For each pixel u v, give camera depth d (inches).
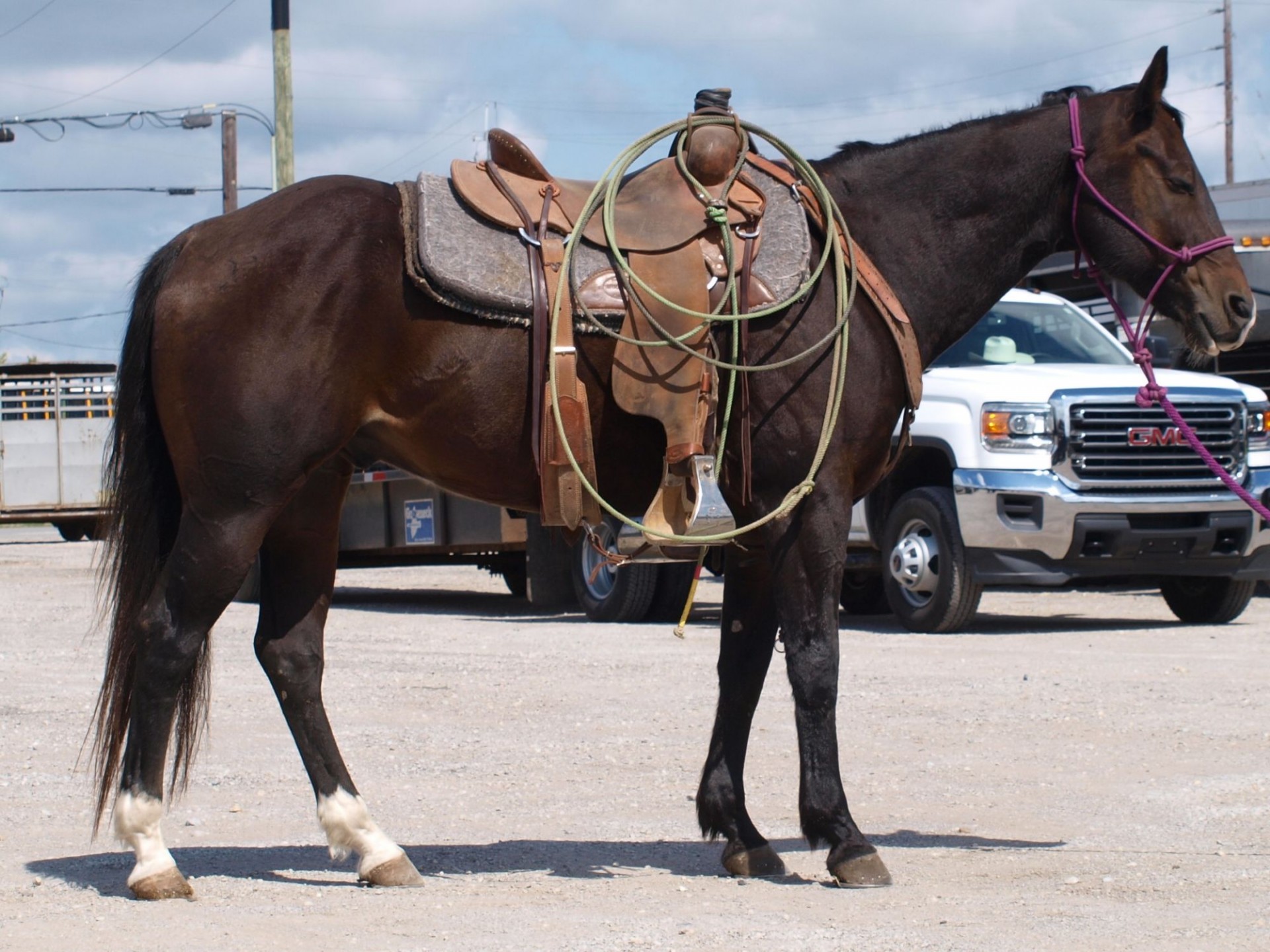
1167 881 209.9
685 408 204.4
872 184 225.8
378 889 209.0
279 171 970.1
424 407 204.2
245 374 198.2
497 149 212.7
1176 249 221.1
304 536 217.9
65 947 175.9
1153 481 483.2
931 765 300.5
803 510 206.8
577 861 228.8
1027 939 176.9
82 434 1350.9
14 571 979.3
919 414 504.1
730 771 221.8
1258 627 527.8
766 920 187.8
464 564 745.6
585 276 205.0
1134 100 222.1
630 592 581.3
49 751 327.9
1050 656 447.2
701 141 210.7
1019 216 225.8
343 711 373.7
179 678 203.0
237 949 174.4
